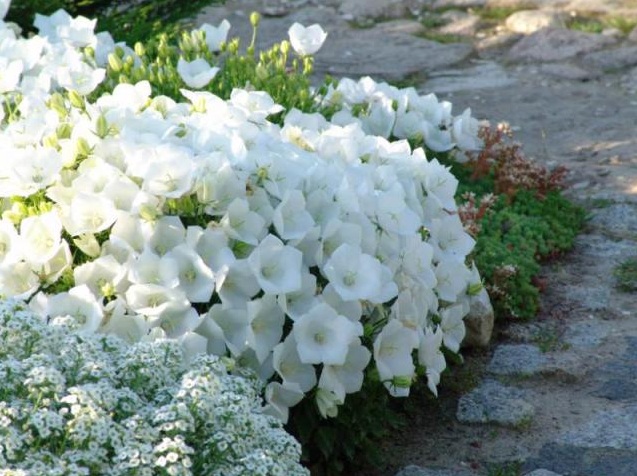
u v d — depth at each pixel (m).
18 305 1.21
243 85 1.71
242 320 1.34
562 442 1.42
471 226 1.68
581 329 1.61
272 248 1.34
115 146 1.38
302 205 1.37
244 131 1.42
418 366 1.42
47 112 1.44
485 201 1.74
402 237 1.43
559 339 1.60
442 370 1.46
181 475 1.12
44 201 1.37
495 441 1.44
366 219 1.40
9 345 1.19
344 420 1.38
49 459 1.12
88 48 1.69
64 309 1.31
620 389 1.50
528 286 1.65
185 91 1.47
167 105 1.48
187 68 1.63
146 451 1.12
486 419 1.47
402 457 1.42
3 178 1.35
